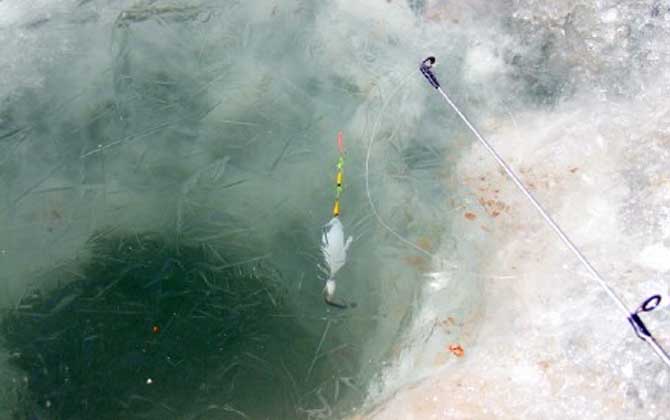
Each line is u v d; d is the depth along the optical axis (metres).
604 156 4.23
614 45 4.73
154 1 5.00
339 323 3.76
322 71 4.71
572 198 4.09
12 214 4.06
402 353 3.63
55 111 4.46
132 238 4.00
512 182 4.18
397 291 3.83
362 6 5.01
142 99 4.52
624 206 4.00
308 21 4.94
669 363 2.92
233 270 3.91
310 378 3.58
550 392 3.41
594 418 3.32
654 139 4.27
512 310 3.71
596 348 3.52
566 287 3.74
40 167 4.24
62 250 3.95
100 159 4.27
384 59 4.75
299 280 3.88
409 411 3.42
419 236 4.01
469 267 3.88
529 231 3.99
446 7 4.98
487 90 4.61
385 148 4.35
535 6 4.94
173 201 4.13
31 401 3.50
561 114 4.47
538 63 4.72
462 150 4.35
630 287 3.69
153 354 3.65
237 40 4.83
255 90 4.59
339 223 3.78
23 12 4.87
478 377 3.49
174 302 3.81
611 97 4.51
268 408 3.49
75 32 4.81
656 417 3.31
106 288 3.84
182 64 4.70
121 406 3.50
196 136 4.38
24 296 3.81
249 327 3.75
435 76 4.63
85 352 3.65
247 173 4.23
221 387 3.56
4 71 4.60
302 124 4.45
